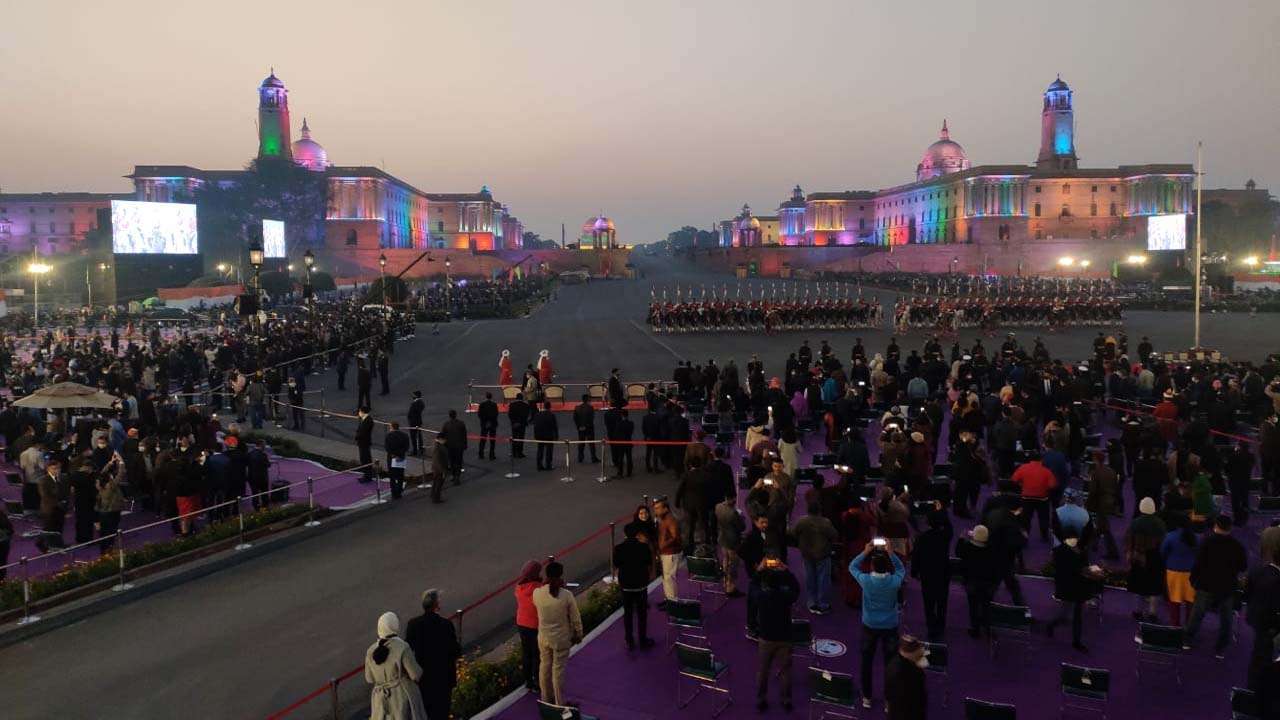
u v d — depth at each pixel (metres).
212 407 34.97
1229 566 12.38
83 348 43.78
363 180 151.00
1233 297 84.81
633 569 13.13
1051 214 151.12
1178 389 29.34
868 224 197.50
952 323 56.62
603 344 54.91
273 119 147.88
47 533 18.23
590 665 12.91
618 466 24.11
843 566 14.84
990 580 13.06
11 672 12.98
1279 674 8.97
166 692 12.32
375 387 40.84
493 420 26.53
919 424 20.95
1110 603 14.97
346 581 16.56
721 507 15.38
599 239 199.00
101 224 127.69
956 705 11.52
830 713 11.26
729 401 26.64
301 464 26.34
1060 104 159.50
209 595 15.98
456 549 18.31
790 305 61.97
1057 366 29.41
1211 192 164.38
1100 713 11.30
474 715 11.64
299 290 102.31
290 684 12.55
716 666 11.47
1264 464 19.64
